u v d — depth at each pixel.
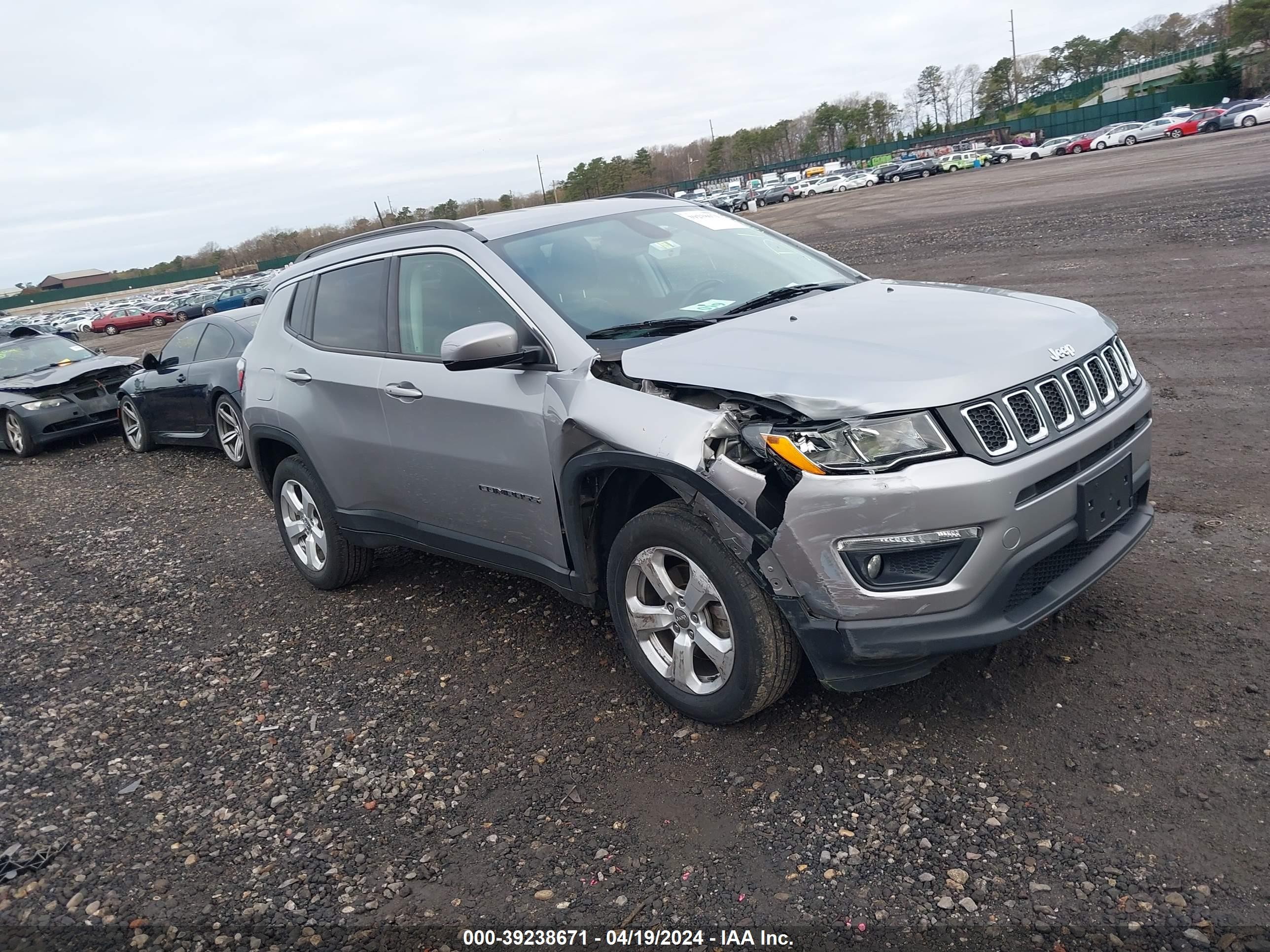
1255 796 2.61
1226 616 3.55
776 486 2.93
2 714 4.36
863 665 2.87
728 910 2.51
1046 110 102.50
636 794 3.05
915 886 2.49
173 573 6.20
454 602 4.88
